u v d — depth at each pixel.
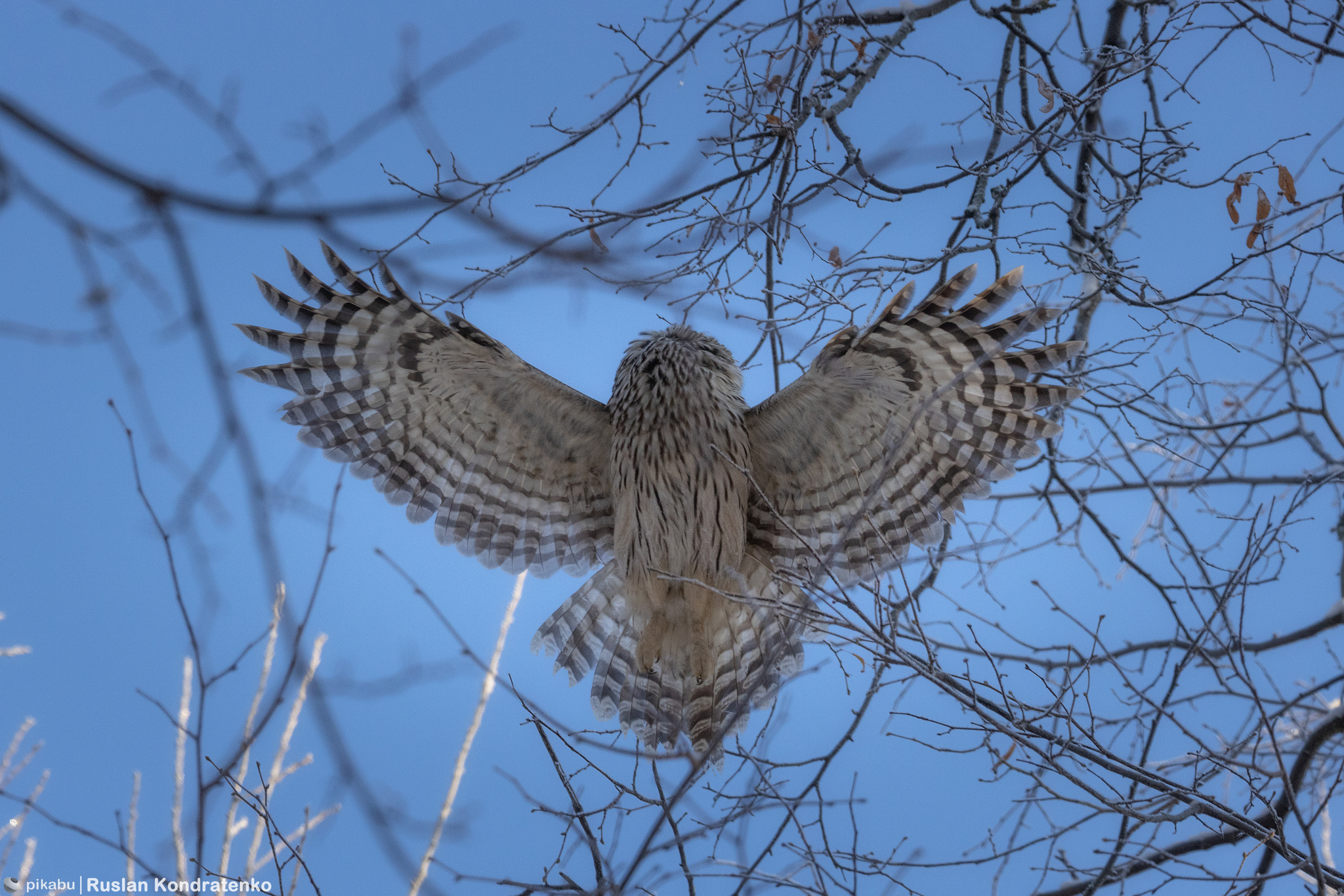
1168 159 10.78
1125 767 9.16
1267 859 9.83
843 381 11.44
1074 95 11.11
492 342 11.91
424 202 6.43
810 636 12.07
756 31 10.35
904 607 10.03
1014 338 10.86
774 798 9.05
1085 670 9.46
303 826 9.44
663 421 12.08
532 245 7.53
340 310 11.77
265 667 9.33
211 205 6.18
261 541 6.91
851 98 10.52
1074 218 11.22
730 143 10.32
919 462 11.81
